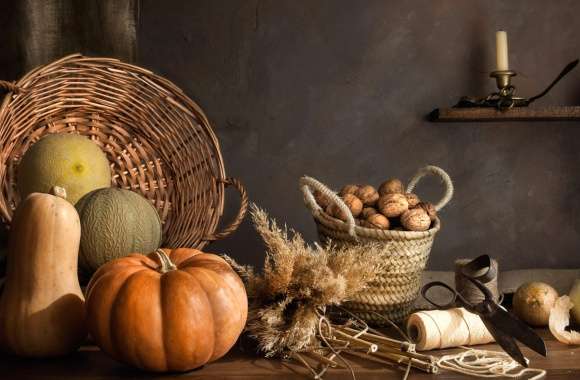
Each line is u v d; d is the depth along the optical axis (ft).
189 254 4.93
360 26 6.93
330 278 4.95
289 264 5.02
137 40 6.78
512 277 6.60
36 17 6.62
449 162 6.98
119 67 6.28
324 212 5.54
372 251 5.12
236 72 6.89
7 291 4.83
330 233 5.46
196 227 6.11
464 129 6.99
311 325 4.93
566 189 7.06
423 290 5.32
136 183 6.31
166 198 6.29
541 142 7.03
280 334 4.96
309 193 5.51
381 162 6.96
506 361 4.93
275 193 6.94
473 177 7.00
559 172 7.04
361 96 6.94
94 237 5.34
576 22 7.03
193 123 6.49
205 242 6.02
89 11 6.67
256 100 6.90
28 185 5.74
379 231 5.29
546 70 7.02
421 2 6.95
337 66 6.93
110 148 6.28
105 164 5.94
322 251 5.10
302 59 6.91
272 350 5.04
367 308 5.42
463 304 5.12
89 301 4.69
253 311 5.13
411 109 6.96
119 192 5.49
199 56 6.88
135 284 4.63
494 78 6.97
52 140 5.81
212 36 6.88
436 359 4.88
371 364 4.93
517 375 4.78
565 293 6.50
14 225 4.82
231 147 6.91
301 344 4.93
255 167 6.93
